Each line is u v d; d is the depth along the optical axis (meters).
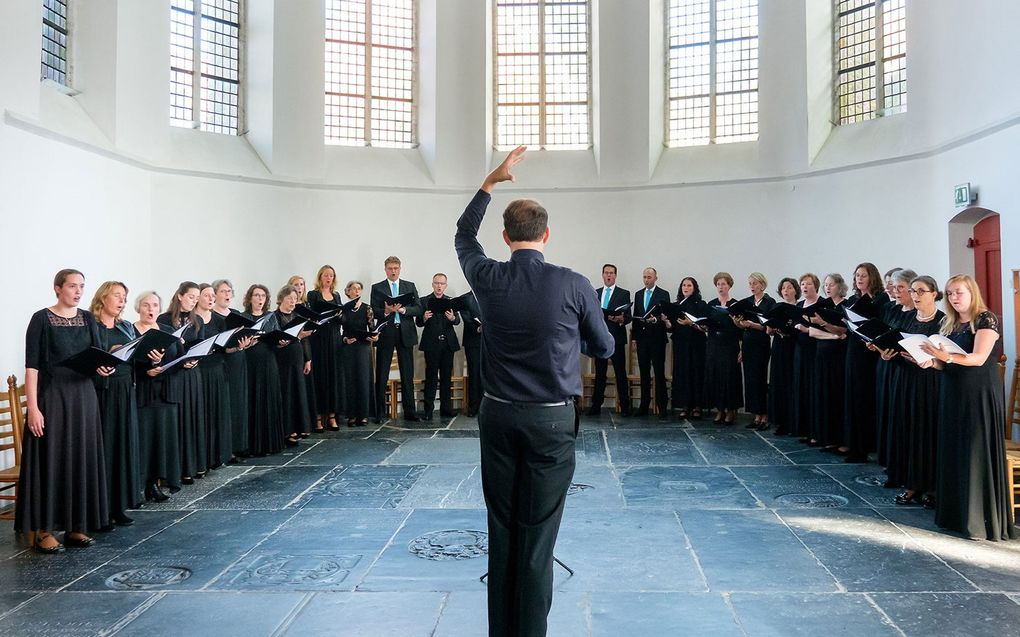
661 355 9.75
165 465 5.63
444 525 4.89
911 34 8.75
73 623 3.34
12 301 6.25
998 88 7.21
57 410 4.41
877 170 9.23
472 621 3.33
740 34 11.02
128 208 8.52
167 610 3.48
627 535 4.61
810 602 3.50
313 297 8.75
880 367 5.97
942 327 4.75
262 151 10.38
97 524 4.55
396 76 11.50
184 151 9.55
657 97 11.30
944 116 8.21
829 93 10.20
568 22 11.68
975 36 7.59
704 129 11.29
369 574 3.96
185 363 5.66
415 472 6.53
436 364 9.70
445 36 11.17
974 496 4.44
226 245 9.84
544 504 2.55
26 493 4.35
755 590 3.67
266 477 6.36
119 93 8.42
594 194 11.24
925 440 5.10
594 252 11.24
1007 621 3.26
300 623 3.32
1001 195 7.20
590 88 11.67
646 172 11.05
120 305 4.98
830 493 5.60
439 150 11.19
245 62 10.52
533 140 11.77
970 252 8.14
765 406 8.64
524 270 2.60
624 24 11.07
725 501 5.41
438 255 11.21
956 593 3.59
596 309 2.66
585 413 10.04
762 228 10.49
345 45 11.23
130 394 5.07
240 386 7.01
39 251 6.73
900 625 3.23
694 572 3.94
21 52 6.43
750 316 8.29
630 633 3.18
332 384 8.80
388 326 9.39
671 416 9.73
